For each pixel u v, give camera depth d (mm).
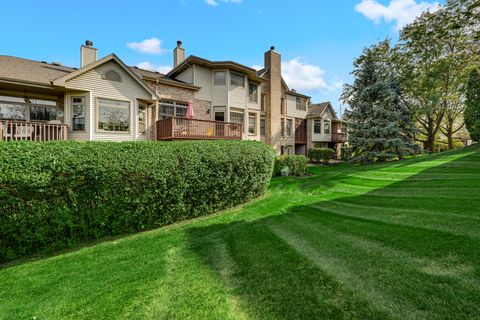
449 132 20641
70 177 4695
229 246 4477
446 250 3291
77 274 3664
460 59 16688
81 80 10836
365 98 16781
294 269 3379
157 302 2873
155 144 5910
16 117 10719
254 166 8070
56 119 11578
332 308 2500
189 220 6297
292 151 24188
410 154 16547
